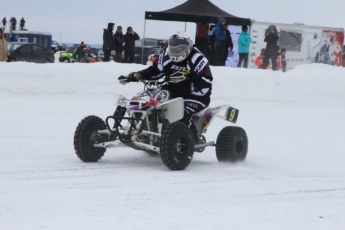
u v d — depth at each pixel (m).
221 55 33.12
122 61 38.97
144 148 12.84
